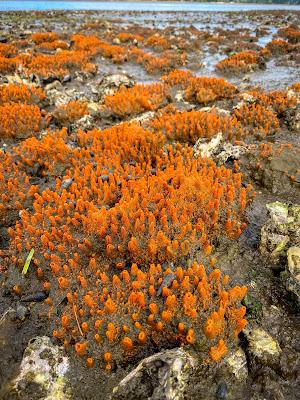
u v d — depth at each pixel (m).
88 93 1.18
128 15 4.38
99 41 1.97
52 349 0.31
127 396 0.27
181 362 0.27
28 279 0.39
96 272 0.36
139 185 0.47
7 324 0.34
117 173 0.54
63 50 1.81
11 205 0.51
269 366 0.30
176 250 0.38
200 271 0.34
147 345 0.31
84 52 1.69
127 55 1.74
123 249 0.39
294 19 3.77
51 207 0.47
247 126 0.81
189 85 1.12
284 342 0.33
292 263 0.38
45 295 0.37
